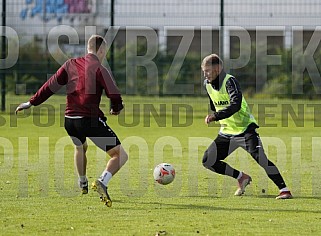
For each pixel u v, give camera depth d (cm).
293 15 8494
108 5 8612
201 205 3228
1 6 8662
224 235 2597
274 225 2778
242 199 3397
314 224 2802
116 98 3212
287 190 3425
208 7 8512
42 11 8706
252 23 8519
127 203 3272
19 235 2592
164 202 3303
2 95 8562
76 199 3366
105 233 2623
